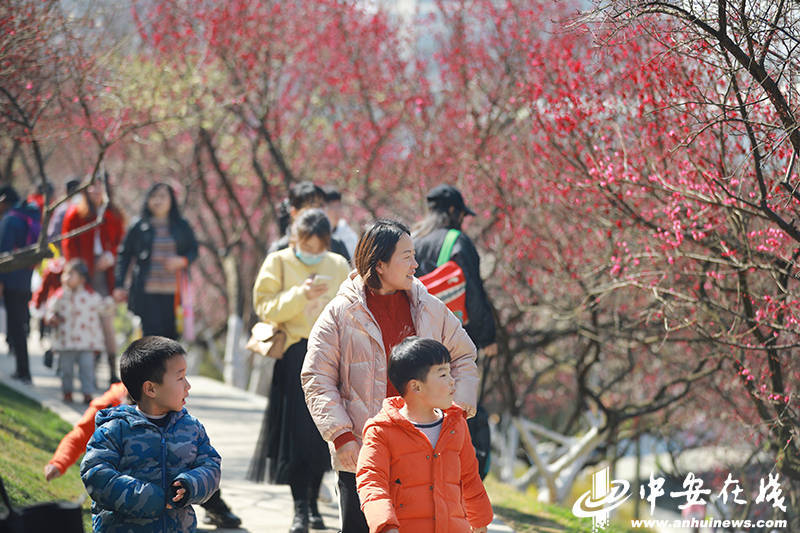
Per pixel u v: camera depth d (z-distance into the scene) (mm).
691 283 12289
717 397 18125
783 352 12172
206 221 33969
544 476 18438
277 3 21672
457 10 20172
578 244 15094
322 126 23828
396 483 5547
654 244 11766
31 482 9086
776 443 12953
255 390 21375
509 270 16734
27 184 29500
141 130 22578
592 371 21469
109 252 15766
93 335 14820
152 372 5727
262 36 21156
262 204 27469
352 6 22250
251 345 8727
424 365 5523
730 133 9227
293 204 9945
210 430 14531
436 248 8789
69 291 14766
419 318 6316
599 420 19781
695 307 11891
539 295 16453
